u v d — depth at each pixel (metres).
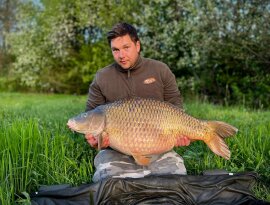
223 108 9.46
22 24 18.66
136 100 3.39
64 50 17.05
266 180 3.82
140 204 3.24
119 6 14.79
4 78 20.55
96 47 16.00
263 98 10.66
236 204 3.25
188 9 11.78
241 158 4.34
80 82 17.56
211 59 11.60
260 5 10.55
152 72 3.90
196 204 3.30
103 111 3.39
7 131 4.08
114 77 3.92
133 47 3.73
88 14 15.59
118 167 3.57
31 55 18.02
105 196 3.23
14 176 3.63
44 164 3.93
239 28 10.73
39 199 3.23
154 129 3.35
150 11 13.57
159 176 3.38
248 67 11.03
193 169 4.16
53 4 16.88
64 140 4.65
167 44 13.05
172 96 3.98
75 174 3.90
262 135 4.84
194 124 3.41
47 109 9.47
